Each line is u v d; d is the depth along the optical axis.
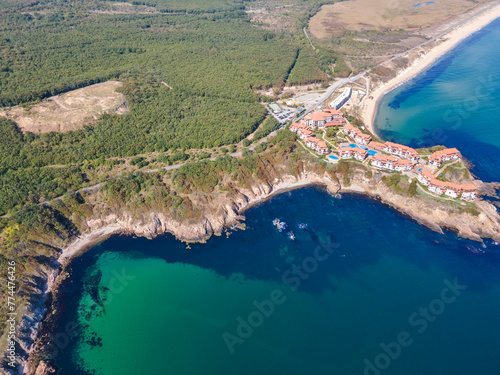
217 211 167.00
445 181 170.25
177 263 150.12
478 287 132.12
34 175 177.38
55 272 147.38
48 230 155.00
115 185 173.25
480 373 107.94
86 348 121.88
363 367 111.44
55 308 134.38
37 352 120.12
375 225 161.38
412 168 180.50
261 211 173.25
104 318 130.75
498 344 115.00
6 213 162.88
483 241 149.25
